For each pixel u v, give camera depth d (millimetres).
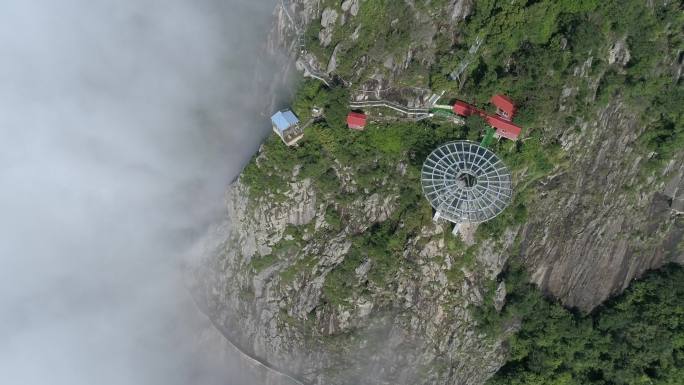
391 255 101000
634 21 91125
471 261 100062
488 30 93062
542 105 94250
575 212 103438
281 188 105812
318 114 104500
